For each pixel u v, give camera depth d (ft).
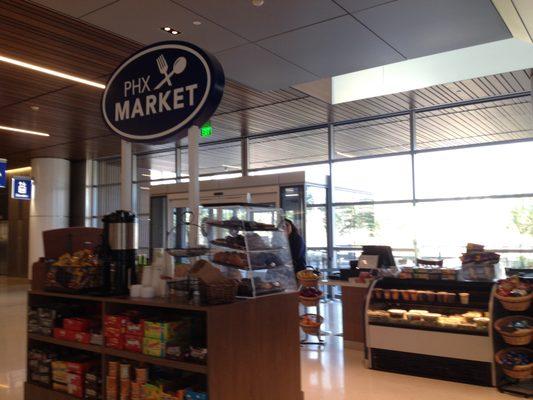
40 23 16.11
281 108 27.17
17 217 49.19
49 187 43.50
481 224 26.37
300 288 19.42
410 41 17.51
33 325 12.69
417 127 29.86
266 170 34.83
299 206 26.53
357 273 18.95
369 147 34.45
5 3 14.62
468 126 29.63
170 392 9.43
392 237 28.91
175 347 9.21
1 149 39.58
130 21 15.71
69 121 29.76
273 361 9.88
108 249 11.29
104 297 10.71
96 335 10.92
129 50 18.52
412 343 15.15
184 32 16.60
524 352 13.78
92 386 11.03
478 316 14.33
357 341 18.67
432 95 24.77
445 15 15.29
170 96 10.82
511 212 25.68
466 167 27.12
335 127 31.30
